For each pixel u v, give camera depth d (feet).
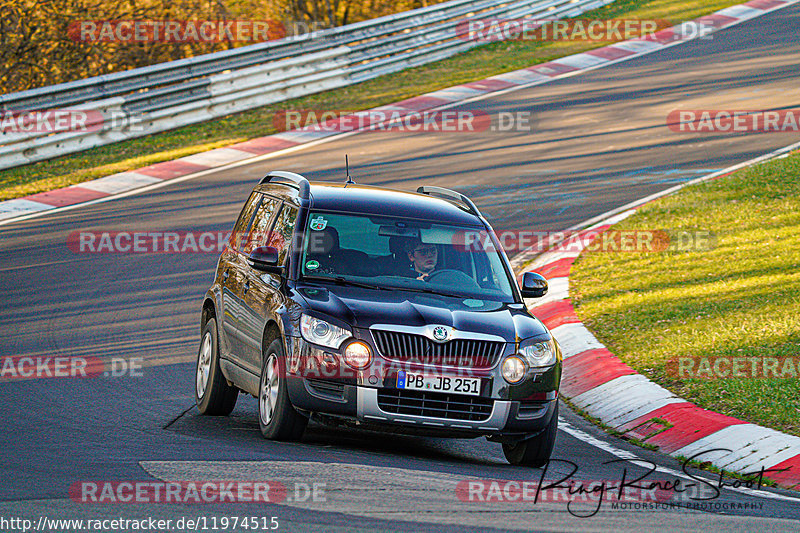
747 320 137.28
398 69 345.92
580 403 122.11
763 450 96.84
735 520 71.82
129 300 154.61
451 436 87.92
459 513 65.82
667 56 350.84
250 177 232.53
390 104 301.02
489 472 84.89
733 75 319.06
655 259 174.81
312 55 318.24
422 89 317.63
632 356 130.82
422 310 89.51
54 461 77.51
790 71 319.06
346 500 67.36
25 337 133.69
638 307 150.82
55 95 251.39
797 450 94.94
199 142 264.72
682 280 161.99
